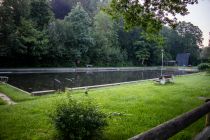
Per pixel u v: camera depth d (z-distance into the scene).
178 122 2.55
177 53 82.00
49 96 11.53
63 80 23.25
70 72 34.81
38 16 41.75
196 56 80.12
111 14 10.68
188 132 5.64
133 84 18.27
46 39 37.31
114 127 5.98
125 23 10.59
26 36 35.44
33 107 8.37
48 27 40.34
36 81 21.83
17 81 21.41
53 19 42.72
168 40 78.75
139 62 65.88
